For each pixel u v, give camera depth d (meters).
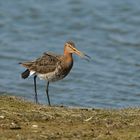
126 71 29.42
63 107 17.36
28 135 14.48
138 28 37.16
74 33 36.66
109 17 39.06
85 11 40.31
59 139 14.34
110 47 33.78
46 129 15.00
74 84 27.05
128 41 34.75
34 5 41.88
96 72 29.20
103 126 15.45
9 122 15.25
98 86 26.75
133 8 40.41
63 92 25.62
